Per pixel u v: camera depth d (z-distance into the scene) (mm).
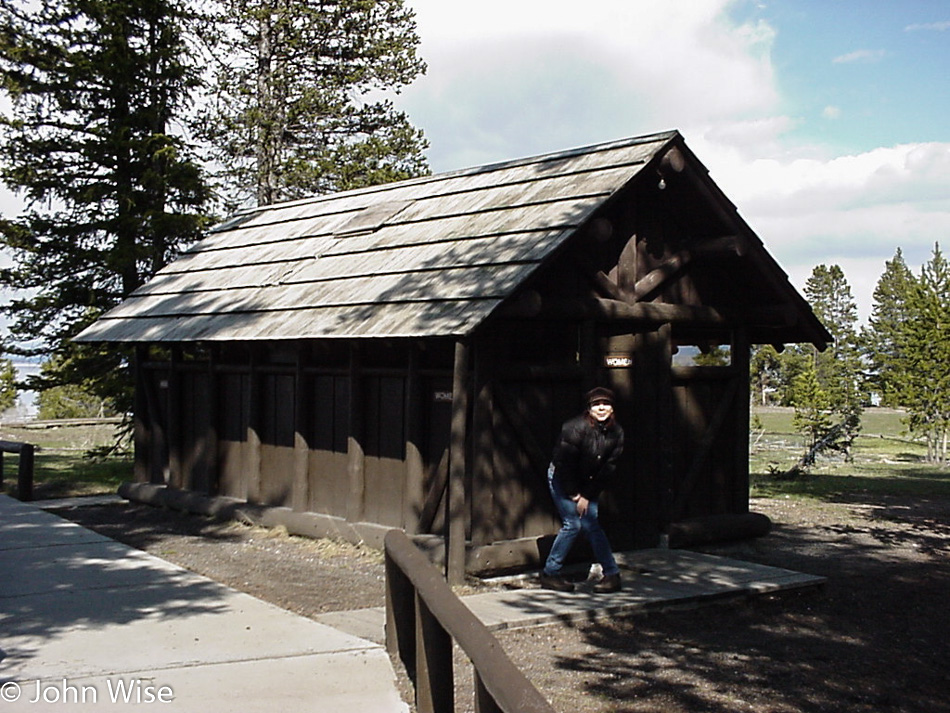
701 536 11562
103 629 7898
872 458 28094
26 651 7266
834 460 26234
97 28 20375
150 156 19906
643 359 11203
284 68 26188
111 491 17141
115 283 20516
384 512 11336
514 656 7449
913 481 19719
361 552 11164
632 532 11109
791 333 13055
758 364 53938
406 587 7031
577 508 9008
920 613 8969
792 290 12148
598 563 9727
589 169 10930
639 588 9227
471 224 11172
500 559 9625
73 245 20172
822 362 45719
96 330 15391
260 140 25656
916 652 7793
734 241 11219
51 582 9688
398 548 6730
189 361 14836
